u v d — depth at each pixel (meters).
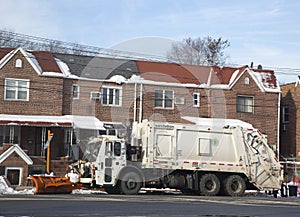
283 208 21.20
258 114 46.38
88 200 21.72
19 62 39.66
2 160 34.97
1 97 39.00
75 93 41.31
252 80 46.66
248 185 31.67
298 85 49.78
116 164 28.05
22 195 25.25
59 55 43.34
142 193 30.69
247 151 30.80
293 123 49.78
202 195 29.83
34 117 39.03
